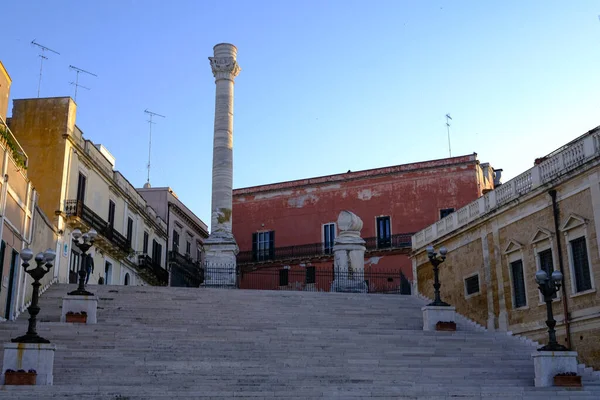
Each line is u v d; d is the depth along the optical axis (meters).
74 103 34.94
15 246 24.08
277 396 15.08
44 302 26.03
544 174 24.34
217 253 36.28
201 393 14.76
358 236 37.69
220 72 39.25
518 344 23.06
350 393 15.46
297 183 53.25
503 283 26.69
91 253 35.88
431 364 19.27
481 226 28.67
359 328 23.72
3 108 24.44
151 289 27.83
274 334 21.41
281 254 52.12
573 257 22.53
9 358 15.56
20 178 24.33
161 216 51.50
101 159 38.88
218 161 37.94
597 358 20.73
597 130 21.56
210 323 23.25
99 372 16.62
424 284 34.16
